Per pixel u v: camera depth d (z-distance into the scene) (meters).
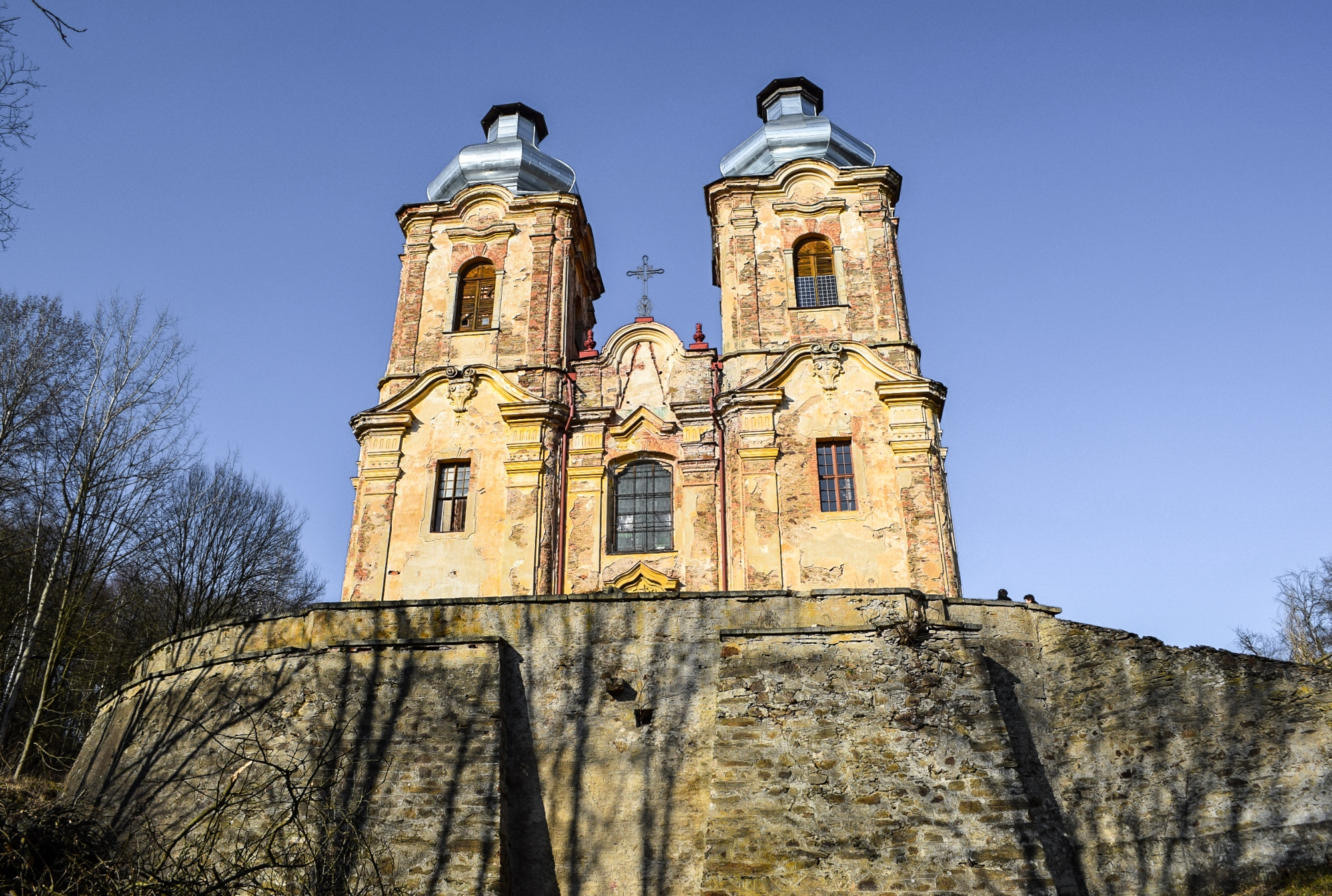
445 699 19.91
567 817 19.14
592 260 37.66
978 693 19.44
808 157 34.06
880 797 18.33
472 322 33.19
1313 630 45.72
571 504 30.30
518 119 38.06
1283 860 17.52
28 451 29.86
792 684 19.66
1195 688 19.33
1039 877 17.41
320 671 20.58
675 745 19.59
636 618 20.75
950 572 28.14
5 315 31.36
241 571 42.25
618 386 31.70
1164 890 18.25
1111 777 19.52
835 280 32.56
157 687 22.47
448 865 17.94
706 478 29.98
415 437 31.06
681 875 18.45
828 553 28.48
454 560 29.34
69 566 31.19
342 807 18.72
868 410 30.09
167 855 14.83
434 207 34.50
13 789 20.39
